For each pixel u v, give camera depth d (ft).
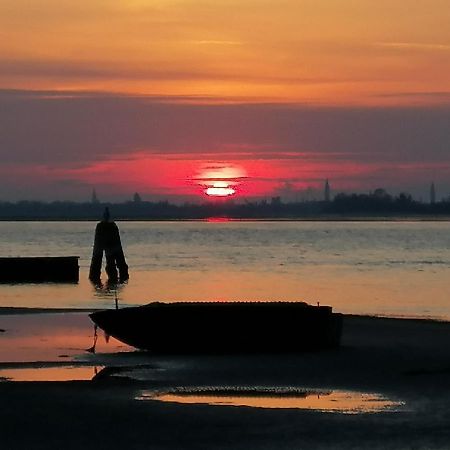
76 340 306.96
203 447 164.14
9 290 585.63
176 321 278.67
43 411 191.01
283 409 194.80
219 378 234.38
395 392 215.31
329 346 282.56
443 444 166.09
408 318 402.11
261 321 279.49
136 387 220.23
